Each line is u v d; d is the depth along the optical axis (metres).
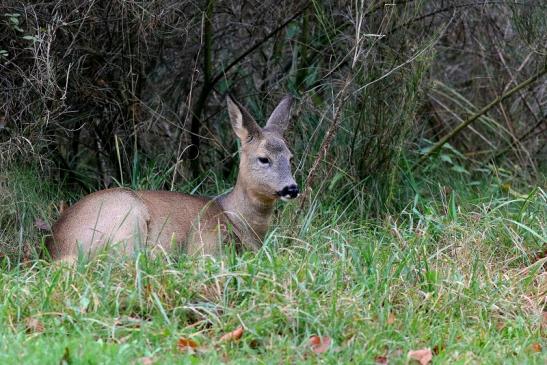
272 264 9.54
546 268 11.10
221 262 9.62
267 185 11.56
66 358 7.62
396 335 8.84
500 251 11.46
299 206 12.26
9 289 9.17
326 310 8.90
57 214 12.45
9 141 11.99
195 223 11.38
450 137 14.88
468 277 10.22
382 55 13.49
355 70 13.32
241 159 11.83
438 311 9.44
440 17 14.62
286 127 12.17
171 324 8.61
